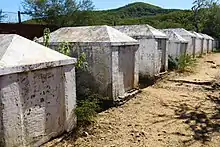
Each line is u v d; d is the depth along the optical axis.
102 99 6.77
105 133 5.03
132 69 7.88
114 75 6.75
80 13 18.19
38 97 4.10
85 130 5.05
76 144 4.51
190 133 5.26
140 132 5.18
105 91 6.82
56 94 4.49
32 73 3.96
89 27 7.52
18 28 10.77
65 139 4.64
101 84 6.84
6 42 4.09
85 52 6.91
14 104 3.66
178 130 5.40
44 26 11.86
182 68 13.00
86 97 6.61
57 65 4.36
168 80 10.78
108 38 6.71
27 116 3.91
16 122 3.71
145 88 9.16
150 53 10.20
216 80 11.05
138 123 5.71
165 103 7.42
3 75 3.46
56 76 4.46
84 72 6.98
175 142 4.80
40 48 4.43
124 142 4.70
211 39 29.14
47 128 4.34
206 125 5.73
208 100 7.89
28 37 11.16
